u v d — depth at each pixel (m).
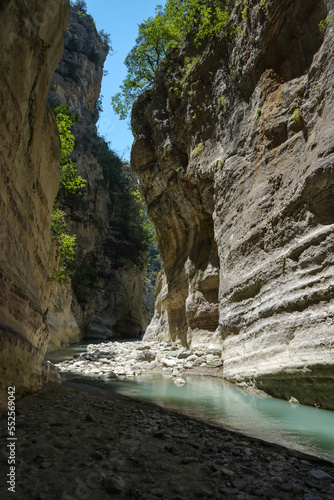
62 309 31.77
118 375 13.10
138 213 67.56
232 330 11.73
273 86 11.31
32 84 6.87
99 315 55.12
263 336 9.27
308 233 8.10
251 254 10.91
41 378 7.21
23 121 6.56
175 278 21.70
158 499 2.83
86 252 54.56
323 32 9.19
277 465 3.94
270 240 9.80
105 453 3.77
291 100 10.34
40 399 6.21
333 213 7.41
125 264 61.25
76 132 62.44
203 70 17.11
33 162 7.46
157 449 4.05
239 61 13.80
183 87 18.83
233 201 13.13
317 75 9.12
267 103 11.44
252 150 12.04
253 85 12.65
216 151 15.91
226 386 10.52
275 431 5.76
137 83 26.66
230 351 11.68
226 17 16.56
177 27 22.67
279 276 8.98
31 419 4.84
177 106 20.02
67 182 21.09
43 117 8.05
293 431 5.76
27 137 6.94
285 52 10.94
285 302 8.37
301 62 10.34
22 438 4.02
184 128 19.02
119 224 64.75
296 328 7.87
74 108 67.69
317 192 7.64
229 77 14.90
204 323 16.97
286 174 9.71
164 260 24.94
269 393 9.04
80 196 55.22
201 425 5.70
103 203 61.88
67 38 72.62
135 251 64.06
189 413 7.12
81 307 51.22
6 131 5.74
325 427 5.97
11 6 5.80
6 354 5.16
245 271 11.12
